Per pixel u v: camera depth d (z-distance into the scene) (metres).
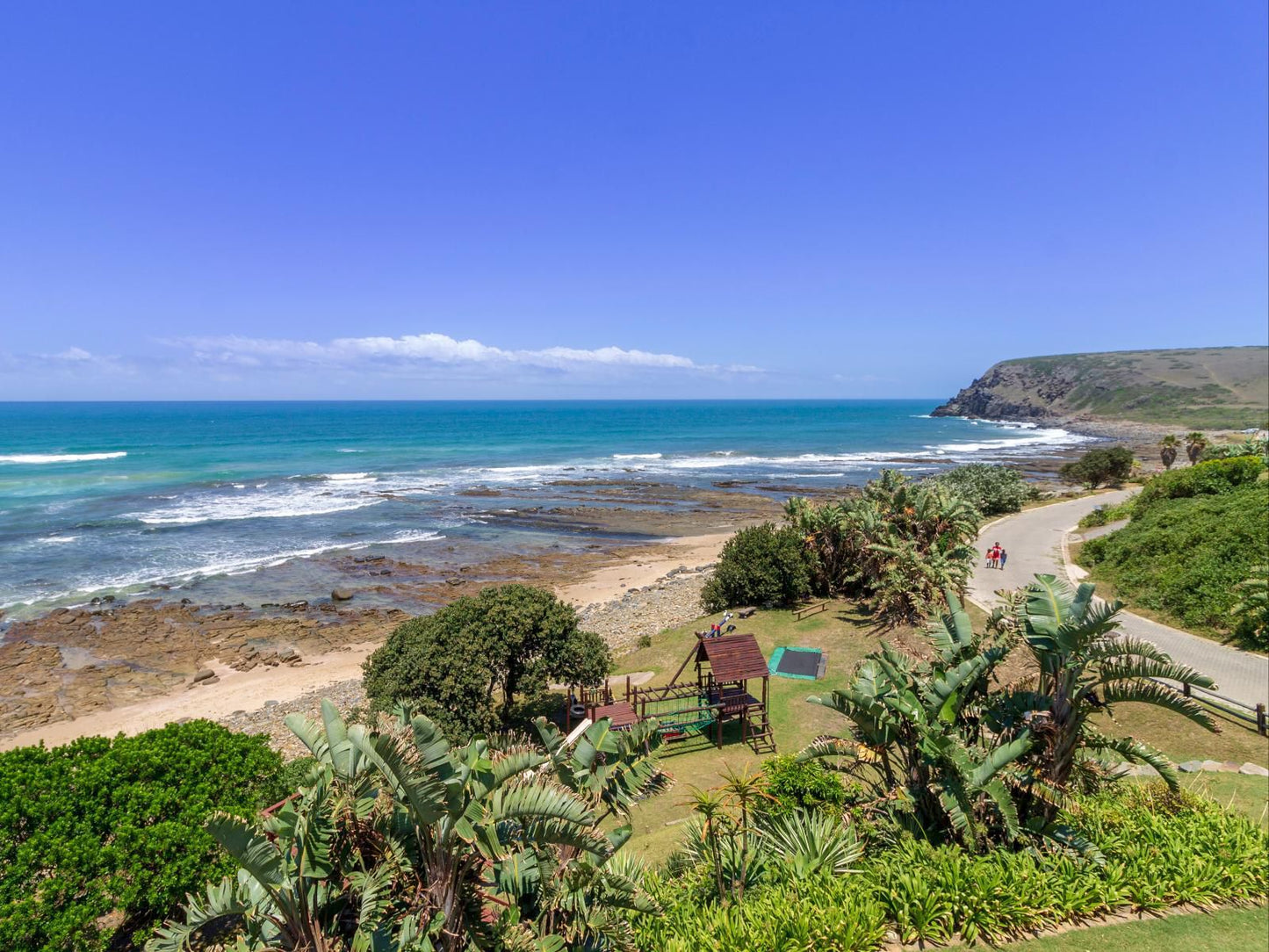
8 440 114.88
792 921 8.38
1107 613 8.76
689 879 10.23
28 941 9.95
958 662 10.31
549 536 52.94
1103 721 17.73
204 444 114.50
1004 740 9.95
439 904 6.72
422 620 21.67
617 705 20.08
